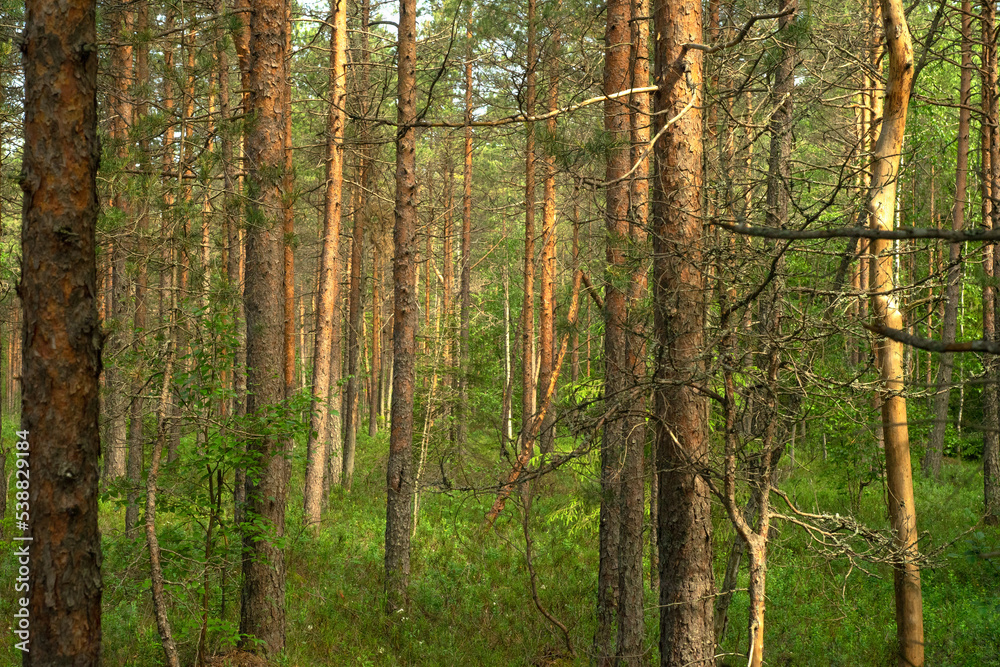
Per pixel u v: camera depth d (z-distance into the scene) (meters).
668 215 5.20
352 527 15.20
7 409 35.28
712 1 6.52
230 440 7.41
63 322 4.32
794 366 4.52
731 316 4.75
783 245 4.10
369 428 30.05
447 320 18.61
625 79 7.75
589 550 13.52
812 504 13.62
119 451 15.68
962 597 9.13
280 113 8.47
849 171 5.08
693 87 5.09
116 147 6.88
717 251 4.52
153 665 7.54
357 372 24.42
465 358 20.08
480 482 14.32
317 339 14.88
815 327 4.44
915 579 6.00
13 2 9.16
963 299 18.66
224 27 7.95
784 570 10.66
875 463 12.51
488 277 31.25
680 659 5.18
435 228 28.31
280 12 8.47
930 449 13.94
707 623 5.20
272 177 8.07
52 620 4.29
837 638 8.81
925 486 14.82
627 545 8.02
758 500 4.99
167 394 6.61
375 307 30.25
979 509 13.21
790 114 6.07
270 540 7.55
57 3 4.28
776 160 5.94
